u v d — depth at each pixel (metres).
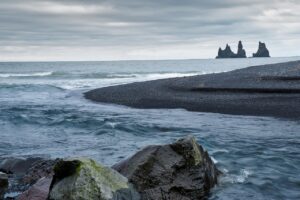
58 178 9.38
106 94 39.56
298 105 27.69
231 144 17.33
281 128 21.03
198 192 10.71
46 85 53.97
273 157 15.05
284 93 32.28
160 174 10.52
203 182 10.93
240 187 11.72
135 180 10.16
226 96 33.09
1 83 59.69
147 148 11.20
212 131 20.55
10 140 19.22
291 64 46.00
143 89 40.78
